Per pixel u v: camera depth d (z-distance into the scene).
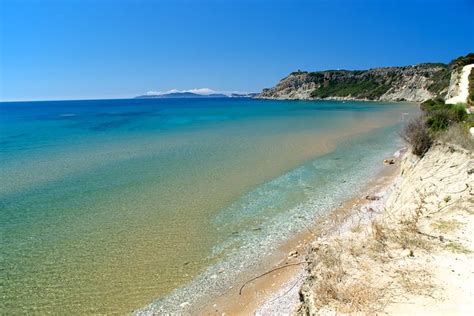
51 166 21.45
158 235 11.16
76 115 76.25
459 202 8.05
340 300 5.08
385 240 6.70
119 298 8.03
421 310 4.71
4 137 36.72
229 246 10.33
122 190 16.06
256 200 14.26
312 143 28.08
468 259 5.81
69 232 11.55
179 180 17.50
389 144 26.50
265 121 50.91
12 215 13.17
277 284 8.27
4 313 7.57
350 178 16.97
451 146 11.17
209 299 7.92
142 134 37.34
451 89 41.22
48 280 8.79
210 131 38.78
